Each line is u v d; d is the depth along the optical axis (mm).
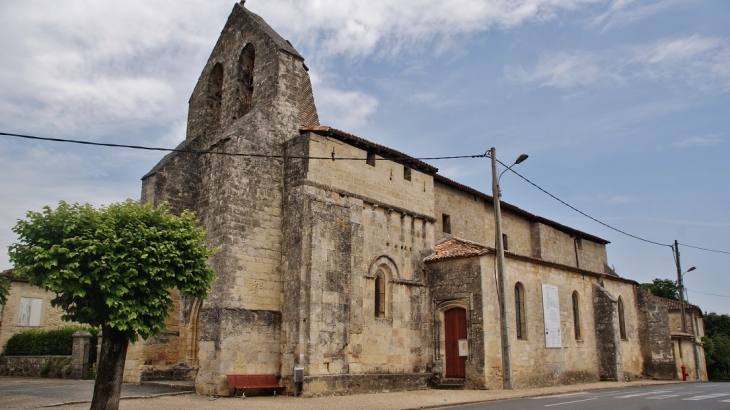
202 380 21219
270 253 23547
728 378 66812
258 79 27094
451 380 25781
